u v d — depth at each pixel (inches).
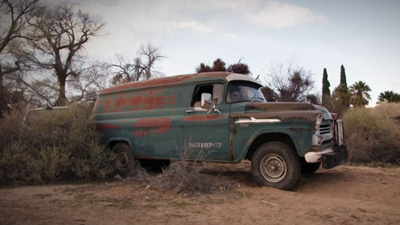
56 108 337.1
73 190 232.5
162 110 278.8
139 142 288.5
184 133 262.1
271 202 190.4
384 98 1384.1
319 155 212.8
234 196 205.8
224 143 242.2
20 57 934.4
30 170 263.0
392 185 237.1
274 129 224.7
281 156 221.9
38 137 293.7
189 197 204.2
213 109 249.8
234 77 256.2
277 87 788.0
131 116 298.0
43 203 193.0
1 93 532.7
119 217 161.8
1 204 190.5
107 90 327.0
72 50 1219.9
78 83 842.8
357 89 1417.3
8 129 287.6
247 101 250.8
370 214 164.9
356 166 343.3
